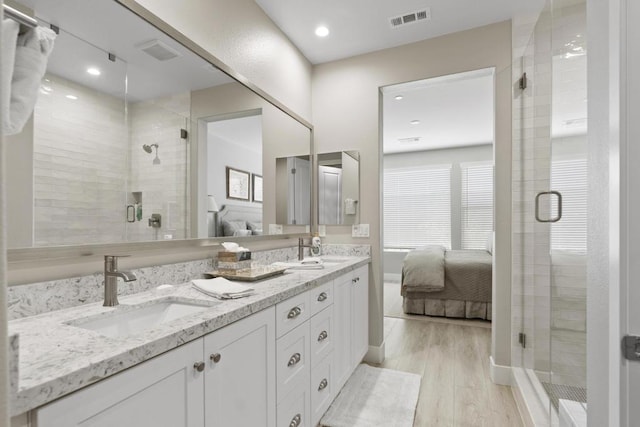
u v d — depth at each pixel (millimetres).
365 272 2648
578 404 1325
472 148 6371
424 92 3805
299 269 2078
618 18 710
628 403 694
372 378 2443
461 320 3943
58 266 1079
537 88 2037
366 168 2816
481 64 2469
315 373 1718
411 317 4078
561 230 1571
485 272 3922
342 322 2119
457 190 6449
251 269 1827
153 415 800
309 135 2920
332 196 2928
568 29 1521
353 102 2883
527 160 2264
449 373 2553
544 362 1918
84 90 1134
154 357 802
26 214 972
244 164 2037
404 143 6133
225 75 1867
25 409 547
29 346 755
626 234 700
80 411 642
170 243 1479
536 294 2033
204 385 961
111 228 1219
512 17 2379
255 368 1214
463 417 1970
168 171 1483
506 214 2391
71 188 1090
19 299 971
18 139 955
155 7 1453
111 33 1230
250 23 2150
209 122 1740
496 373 2391
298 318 1545
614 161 723
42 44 704
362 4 2229
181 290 1410
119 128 1255
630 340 694
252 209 2125
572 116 1484
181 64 1551
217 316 1005
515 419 1948
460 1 2203
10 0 952
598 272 823
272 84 2395
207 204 1725
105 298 1125
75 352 719
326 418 1943
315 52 2840
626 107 700
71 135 1092
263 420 1262
